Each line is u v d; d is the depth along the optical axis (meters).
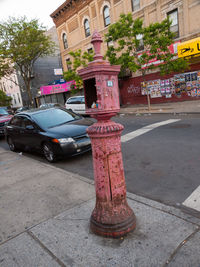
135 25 12.91
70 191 3.73
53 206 3.26
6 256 2.29
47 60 35.94
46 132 5.97
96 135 2.21
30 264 2.14
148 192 3.62
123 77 19.22
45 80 36.03
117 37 13.35
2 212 3.25
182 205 3.09
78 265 2.06
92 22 20.86
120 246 2.25
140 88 18.73
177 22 15.26
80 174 4.86
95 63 2.08
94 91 2.54
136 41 12.81
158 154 5.45
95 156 2.32
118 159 2.35
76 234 2.52
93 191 3.64
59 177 4.46
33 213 3.12
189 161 4.71
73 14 22.56
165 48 12.66
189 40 13.50
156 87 17.53
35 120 6.51
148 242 2.27
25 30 22.50
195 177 3.93
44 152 6.14
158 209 2.87
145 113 13.78
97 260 2.10
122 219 2.39
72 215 2.93
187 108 12.90
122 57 13.38
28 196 3.71
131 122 11.05
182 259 2.02
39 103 35.19
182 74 15.63
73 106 17.16
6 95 39.91
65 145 5.56
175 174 4.17
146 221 2.63
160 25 12.34
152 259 2.05
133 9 17.66
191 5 14.14
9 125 7.91
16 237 2.59
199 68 14.66
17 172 5.10
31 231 2.68
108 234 2.37
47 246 2.37
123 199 2.46
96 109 2.18
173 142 6.27
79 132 5.87
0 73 26.48
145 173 4.41
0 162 6.32
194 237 2.28
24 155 7.37
